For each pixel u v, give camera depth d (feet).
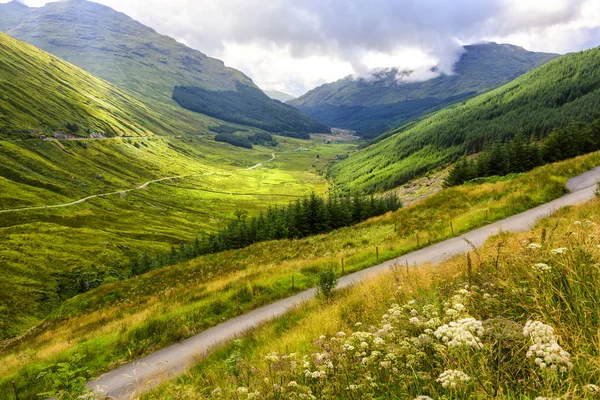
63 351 61.72
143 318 72.18
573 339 10.90
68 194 604.49
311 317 39.75
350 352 16.33
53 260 365.20
